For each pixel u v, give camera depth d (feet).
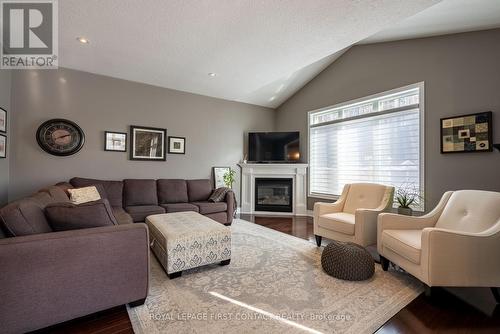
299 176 16.17
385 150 12.05
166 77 12.33
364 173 13.02
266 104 18.28
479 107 8.88
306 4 6.43
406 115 11.22
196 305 5.36
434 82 10.09
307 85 16.39
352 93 13.44
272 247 9.34
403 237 6.51
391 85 11.62
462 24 8.79
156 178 13.79
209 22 7.31
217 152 16.16
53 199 7.27
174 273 6.63
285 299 5.62
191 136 15.05
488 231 5.69
